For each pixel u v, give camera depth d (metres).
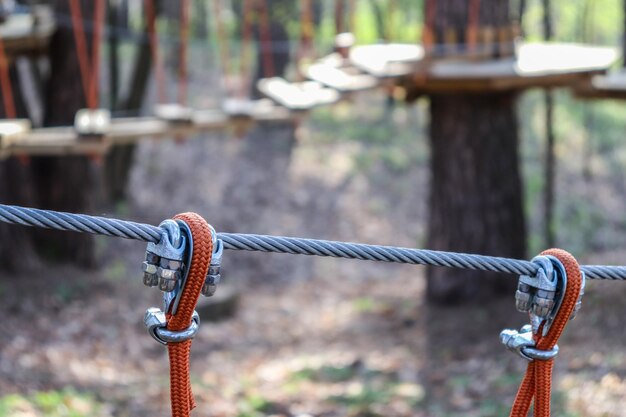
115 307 11.84
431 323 11.27
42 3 14.14
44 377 8.54
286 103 9.53
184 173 20.03
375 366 9.96
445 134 11.28
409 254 1.95
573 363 8.46
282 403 8.64
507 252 11.30
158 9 16.12
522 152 22.86
